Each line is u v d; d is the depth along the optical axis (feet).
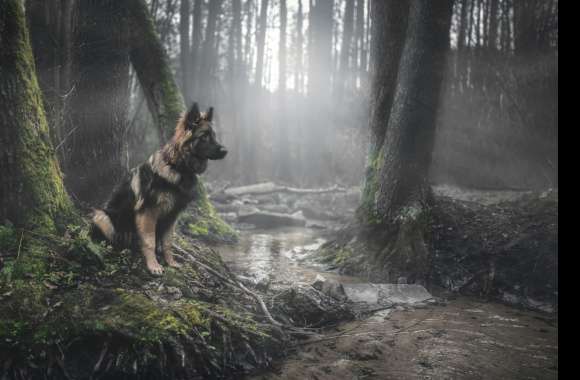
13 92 11.94
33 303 9.87
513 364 11.47
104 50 19.69
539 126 33.12
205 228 25.86
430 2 20.40
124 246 13.71
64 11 17.65
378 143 23.68
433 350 12.34
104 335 9.88
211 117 13.37
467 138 37.88
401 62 21.81
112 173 20.29
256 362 11.32
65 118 18.44
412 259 19.88
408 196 21.40
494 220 21.54
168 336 10.32
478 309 16.34
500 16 47.11
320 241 28.76
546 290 17.33
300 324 14.24
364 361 11.68
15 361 8.91
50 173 12.87
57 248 11.76
